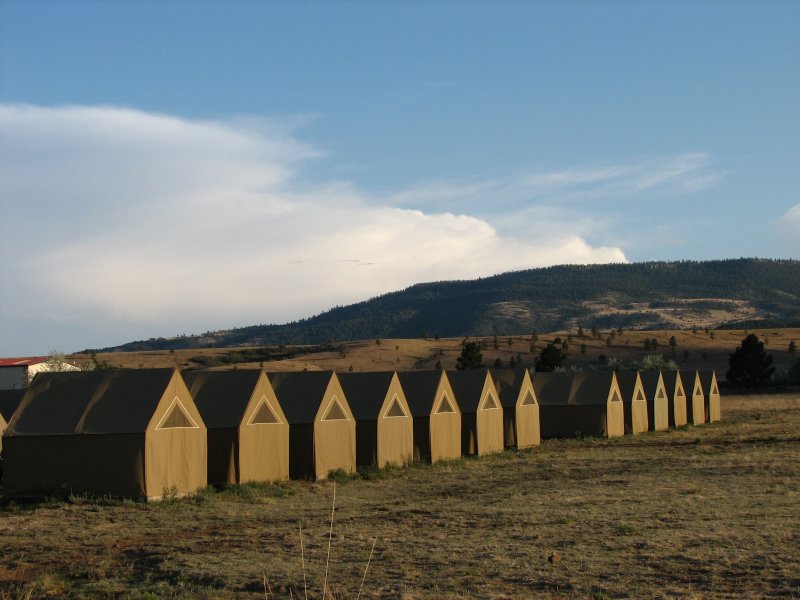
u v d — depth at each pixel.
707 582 16.27
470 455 48.44
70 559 20.38
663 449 50.03
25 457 30.31
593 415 60.53
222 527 24.66
